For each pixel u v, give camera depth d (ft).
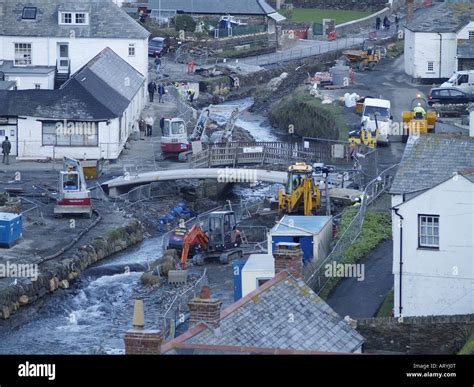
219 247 365.20
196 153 460.14
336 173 435.94
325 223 345.92
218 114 598.75
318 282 309.63
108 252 377.09
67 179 397.60
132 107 518.78
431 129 485.56
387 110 502.79
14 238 365.20
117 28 557.33
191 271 357.61
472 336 249.14
